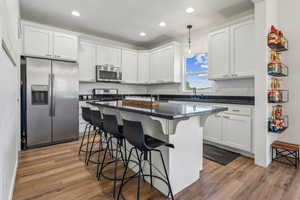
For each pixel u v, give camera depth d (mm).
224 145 2855
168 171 1628
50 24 3549
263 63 2215
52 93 3178
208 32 3438
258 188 1734
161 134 1710
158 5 2766
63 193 1675
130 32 4023
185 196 1625
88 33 4117
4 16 1206
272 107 2377
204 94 3883
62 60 3412
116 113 2475
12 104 1880
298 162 2324
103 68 4145
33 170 2145
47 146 3107
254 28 2508
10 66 1693
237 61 2773
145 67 4875
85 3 2705
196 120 1886
